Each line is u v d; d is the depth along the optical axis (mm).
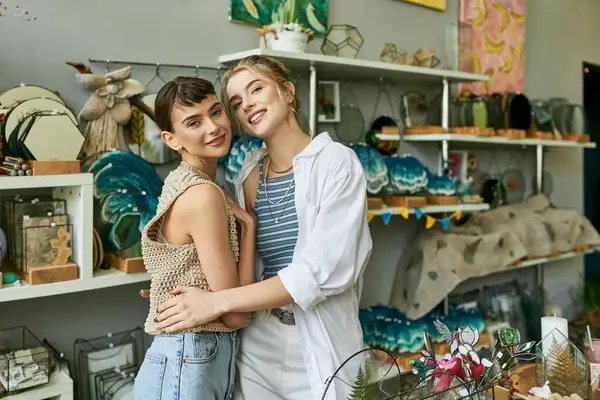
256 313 1409
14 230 1457
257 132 1351
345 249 1277
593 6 3604
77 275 1429
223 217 1220
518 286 3053
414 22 2531
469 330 1166
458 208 2287
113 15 1660
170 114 1249
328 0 2180
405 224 2557
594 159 4137
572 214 2908
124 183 1643
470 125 2539
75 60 1601
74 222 1459
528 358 1235
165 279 1238
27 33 1517
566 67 3434
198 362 1220
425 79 2422
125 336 1765
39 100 1453
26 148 1392
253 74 1336
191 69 1833
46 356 1434
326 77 2193
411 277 2412
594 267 3941
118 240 1561
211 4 1863
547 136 2809
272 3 2008
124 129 1705
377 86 2400
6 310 1545
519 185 3139
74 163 1410
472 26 2674
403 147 2504
